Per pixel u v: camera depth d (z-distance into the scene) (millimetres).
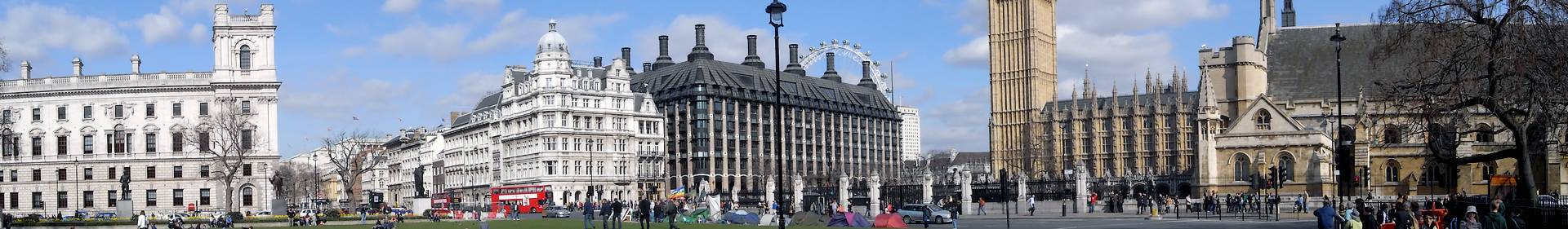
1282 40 195750
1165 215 118562
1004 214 125875
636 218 108625
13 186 182250
